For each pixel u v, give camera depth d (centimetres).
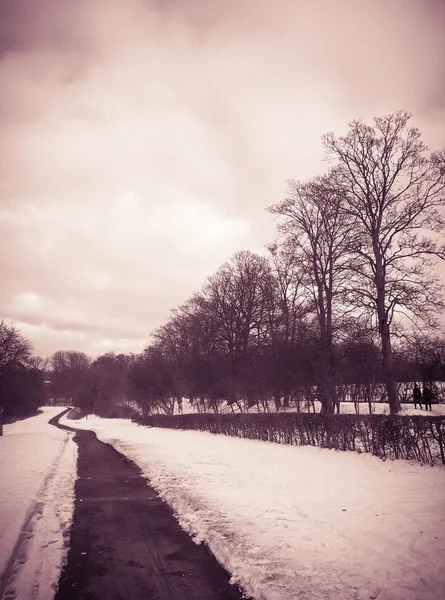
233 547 644
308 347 2903
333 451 1507
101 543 693
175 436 2792
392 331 2406
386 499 868
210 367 4684
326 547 631
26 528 767
